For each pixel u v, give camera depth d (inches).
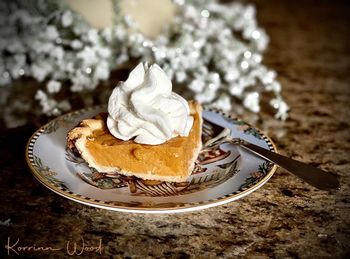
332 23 28.2
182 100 12.9
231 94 19.0
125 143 12.3
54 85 18.0
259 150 13.1
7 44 19.7
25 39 19.7
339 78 20.5
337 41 25.2
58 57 18.9
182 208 10.6
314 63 22.1
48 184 11.4
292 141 15.2
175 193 11.6
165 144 12.2
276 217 11.3
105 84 19.2
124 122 12.4
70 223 11.0
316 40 25.3
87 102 17.7
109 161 12.4
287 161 12.6
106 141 12.4
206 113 15.6
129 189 11.7
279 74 20.8
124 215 11.3
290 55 23.1
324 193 12.3
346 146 14.9
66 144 13.5
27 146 13.0
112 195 11.3
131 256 10.0
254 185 11.5
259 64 21.3
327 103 18.1
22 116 16.4
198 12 21.7
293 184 12.7
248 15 23.1
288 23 28.2
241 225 11.0
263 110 17.6
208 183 12.1
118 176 12.4
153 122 12.1
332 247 10.3
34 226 10.9
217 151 13.7
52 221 11.1
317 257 10.0
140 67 13.0
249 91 19.2
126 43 19.8
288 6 31.9
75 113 15.2
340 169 13.5
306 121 16.6
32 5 20.5
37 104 17.5
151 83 12.5
